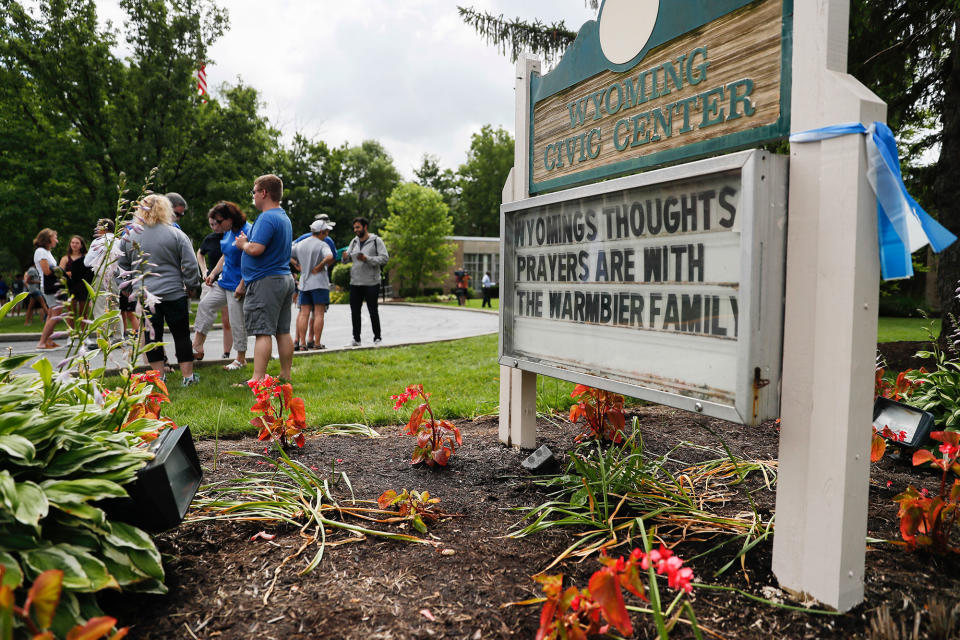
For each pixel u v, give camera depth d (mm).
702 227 1899
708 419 4055
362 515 2320
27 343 10539
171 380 5707
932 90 7023
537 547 2047
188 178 24078
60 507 1438
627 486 2480
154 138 22938
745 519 2258
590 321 2492
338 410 4258
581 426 3898
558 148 2914
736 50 1904
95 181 22031
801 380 1660
